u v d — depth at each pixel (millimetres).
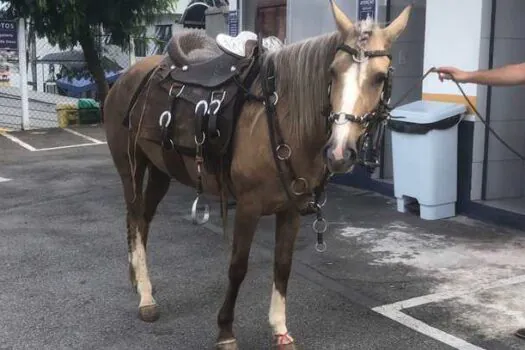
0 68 17297
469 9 6332
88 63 14352
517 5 6406
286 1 8914
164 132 3893
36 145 12031
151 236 6145
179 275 5074
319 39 3164
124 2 13625
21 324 4164
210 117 3535
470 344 3838
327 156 2861
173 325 4160
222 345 3689
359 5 7656
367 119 2889
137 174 4395
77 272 5156
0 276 5055
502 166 6633
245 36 3867
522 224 6027
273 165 3301
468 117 6391
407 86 7855
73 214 7039
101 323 4188
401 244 5727
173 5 15148
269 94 3297
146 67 4363
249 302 4500
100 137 13039
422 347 3816
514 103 6562
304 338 3953
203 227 6434
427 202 6406
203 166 3736
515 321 4141
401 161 6590
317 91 3121
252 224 3479
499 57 6418
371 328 4078
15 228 6469
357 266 5191
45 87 20312
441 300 4492
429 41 6773
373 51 2869
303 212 3525
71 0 12508
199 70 3889
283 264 3676
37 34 13883
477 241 5781
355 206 7078
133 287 4477
